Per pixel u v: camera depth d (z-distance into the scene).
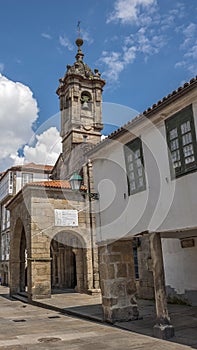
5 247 33.53
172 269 13.13
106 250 10.01
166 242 13.53
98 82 23.73
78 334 8.49
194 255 12.15
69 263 23.05
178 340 7.32
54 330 9.22
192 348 6.64
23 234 22.02
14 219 21.39
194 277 12.09
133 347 6.92
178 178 7.61
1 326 10.27
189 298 12.21
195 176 7.17
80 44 27.45
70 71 23.56
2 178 35.34
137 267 15.63
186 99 7.39
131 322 9.57
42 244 17.39
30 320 11.44
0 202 35.69
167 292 13.24
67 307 13.50
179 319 9.65
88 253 18.64
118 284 9.93
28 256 17.52
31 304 16.61
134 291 10.12
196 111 7.29
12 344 7.56
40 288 16.88
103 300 10.12
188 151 7.43
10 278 21.27
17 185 31.92
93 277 18.55
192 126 7.36
